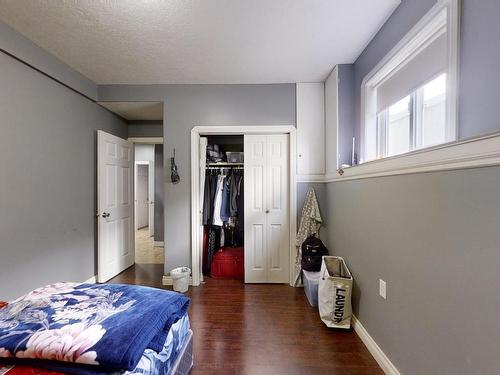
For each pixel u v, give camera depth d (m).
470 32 1.11
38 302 1.21
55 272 2.36
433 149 1.12
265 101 2.88
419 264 1.24
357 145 2.35
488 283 0.88
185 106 2.89
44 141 2.24
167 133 2.90
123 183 3.41
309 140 2.87
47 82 2.27
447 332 1.06
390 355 1.49
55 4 1.63
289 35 1.99
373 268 1.71
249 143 2.95
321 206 2.86
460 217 0.99
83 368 0.87
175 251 2.91
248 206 2.96
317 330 1.98
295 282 2.85
